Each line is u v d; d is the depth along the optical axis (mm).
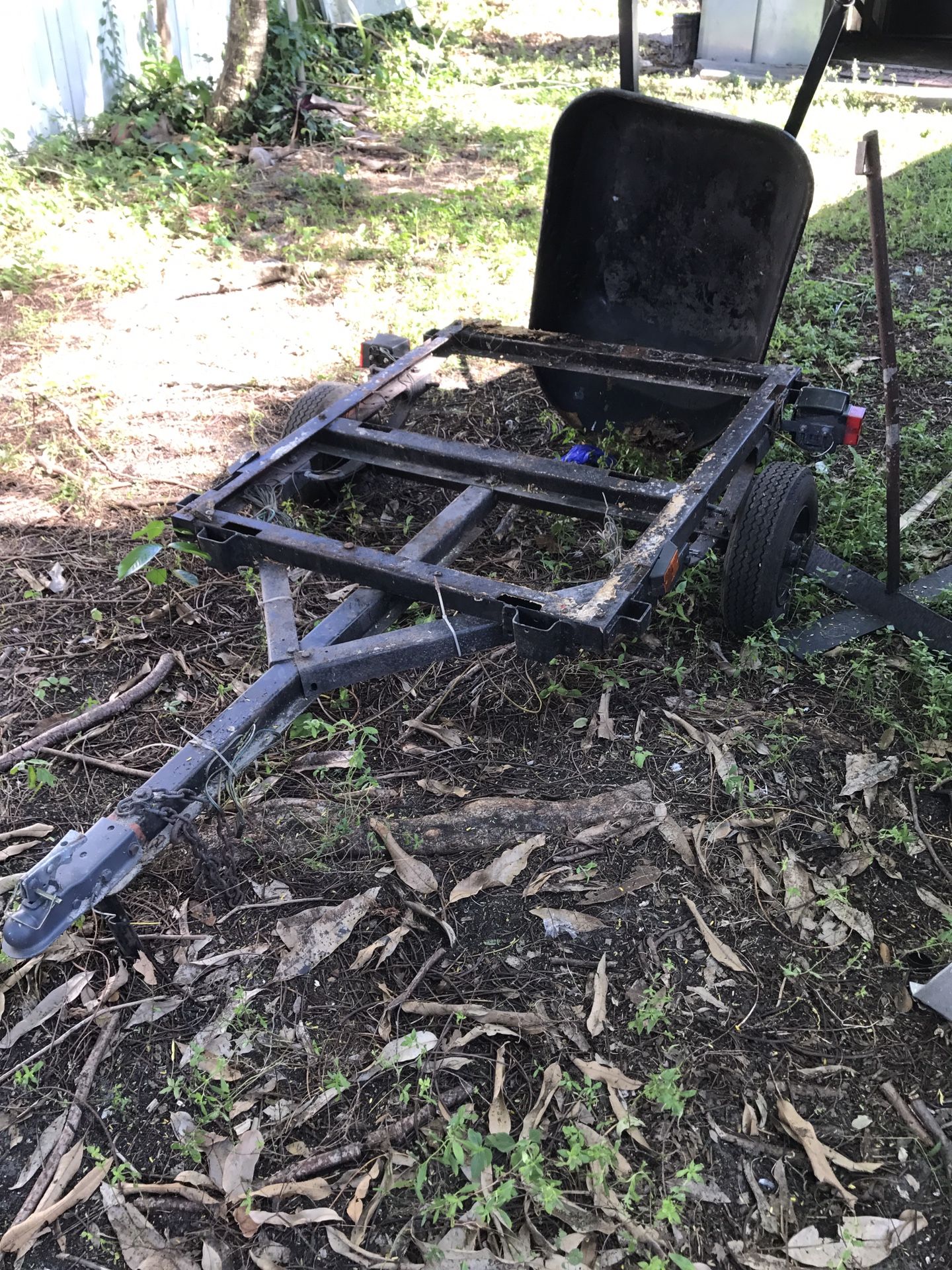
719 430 4566
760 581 3660
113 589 4254
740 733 3525
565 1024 2689
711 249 4398
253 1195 2346
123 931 2545
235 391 5668
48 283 6883
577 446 4734
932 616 3916
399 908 2996
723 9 11719
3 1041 2697
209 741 2566
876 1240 2273
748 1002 2744
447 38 13547
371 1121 2506
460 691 3750
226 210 8016
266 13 9234
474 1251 2248
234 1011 2723
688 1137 2459
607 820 3213
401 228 7703
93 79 9234
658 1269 2154
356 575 3168
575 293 4801
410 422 5418
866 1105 2525
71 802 3324
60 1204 2359
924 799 3324
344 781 3383
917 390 5734
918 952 2854
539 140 9719
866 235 7699
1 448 5098
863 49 12852
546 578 4266
